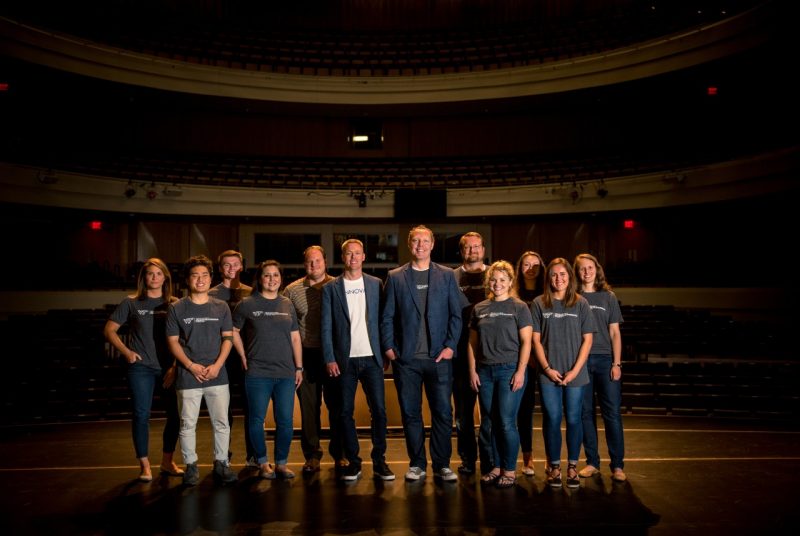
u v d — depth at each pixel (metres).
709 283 12.04
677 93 14.62
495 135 17.09
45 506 3.73
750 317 10.91
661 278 13.55
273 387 4.24
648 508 3.63
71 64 12.81
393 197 14.59
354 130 17.34
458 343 4.29
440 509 3.61
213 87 14.72
